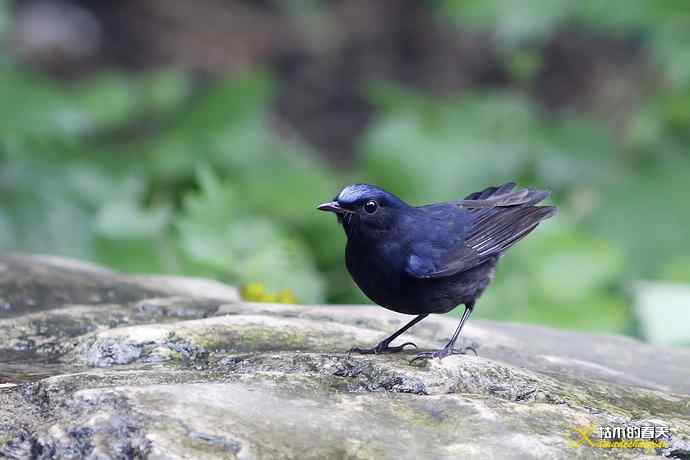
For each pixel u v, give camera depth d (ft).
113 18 76.84
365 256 25.13
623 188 47.93
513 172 47.55
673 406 21.83
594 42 68.80
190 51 74.95
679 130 50.14
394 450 17.57
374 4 79.97
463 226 25.70
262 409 18.47
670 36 50.31
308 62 75.15
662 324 36.65
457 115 48.49
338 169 66.59
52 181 43.01
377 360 21.65
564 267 38.65
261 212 43.73
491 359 23.58
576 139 48.88
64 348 23.13
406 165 46.85
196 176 45.44
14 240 41.70
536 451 17.98
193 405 18.11
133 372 20.56
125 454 16.70
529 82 68.03
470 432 18.42
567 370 24.18
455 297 25.58
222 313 26.81
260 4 79.97
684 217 46.91
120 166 44.65
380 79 73.72
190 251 34.19
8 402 18.72
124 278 31.22
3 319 25.35
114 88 50.75
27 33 73.20
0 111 44.65
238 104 47.60
